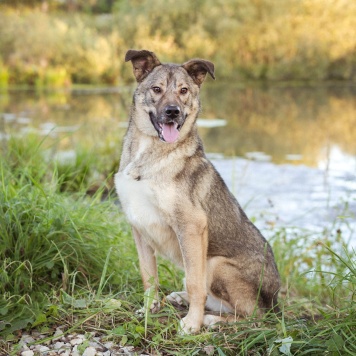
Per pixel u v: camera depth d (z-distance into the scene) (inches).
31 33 1136.8
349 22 1337.4
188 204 183.8
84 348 166.6
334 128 665.0
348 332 164.7
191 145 190.9
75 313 187.6
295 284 256.4
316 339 164.7
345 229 323.3
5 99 884.6
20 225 202.7
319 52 1311.5
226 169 457.7
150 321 178.4
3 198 212.2
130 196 188.5
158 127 186.5
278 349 164.2
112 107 783.1
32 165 328.5
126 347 170.7
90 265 215.5
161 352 169.9
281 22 1323.8
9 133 446.0
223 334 174.1
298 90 1078.4
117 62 1181.1
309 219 339.6
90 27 1300.4
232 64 1306.6
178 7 1272.1
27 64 1123.3
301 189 402.0
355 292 188.7
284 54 1312.7
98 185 383.9
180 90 192.9
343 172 451.5
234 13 1320.1
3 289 188.7
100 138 502.3
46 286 201.0
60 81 1123.9
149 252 198.2
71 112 731.4
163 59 1213.1
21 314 181.9
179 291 220.2
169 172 184.1
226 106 861.8
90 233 225.9
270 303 196.9
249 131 641.6
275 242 285.9
